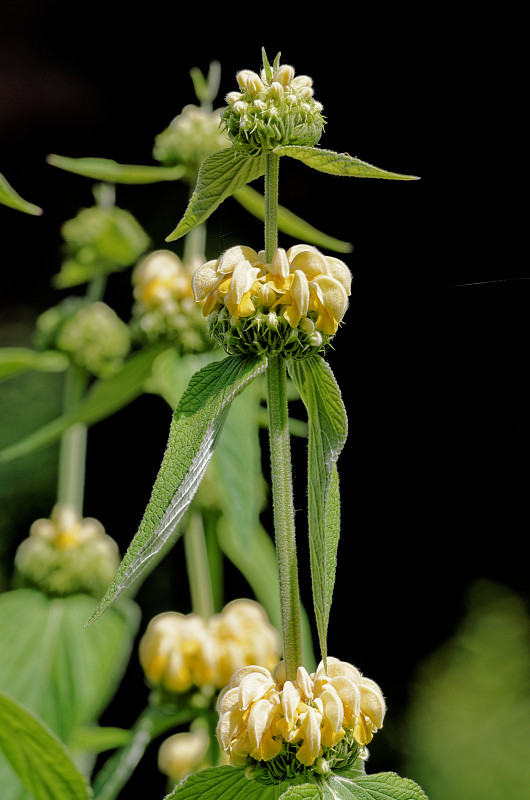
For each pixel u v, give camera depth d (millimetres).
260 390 1511
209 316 961
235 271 939
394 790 928
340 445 928
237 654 1349
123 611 1662
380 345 2928
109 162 1437
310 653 1641
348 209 3014
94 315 1749
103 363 1738
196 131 1458
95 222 1804
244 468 1333
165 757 1719
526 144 3238
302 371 959
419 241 2975
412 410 3236
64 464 1745
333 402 937
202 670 1337
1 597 1633
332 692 929
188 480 922
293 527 952
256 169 964
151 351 1495
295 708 924
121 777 1305
